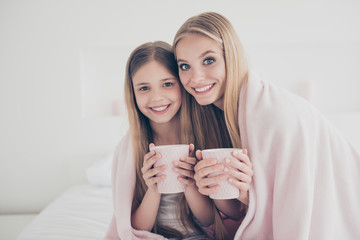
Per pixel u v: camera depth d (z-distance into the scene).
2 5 2.30
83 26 2.30
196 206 0.72
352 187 0.64
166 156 0.58
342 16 2.19
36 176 2.32
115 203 0.76
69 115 2.30
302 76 2.31
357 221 0.63
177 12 2.29
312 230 0.59
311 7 2.21
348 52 2.30
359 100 2.29
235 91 0.69
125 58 2.38
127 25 2.30
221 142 0.80
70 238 1.13
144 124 0.85
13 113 2.31
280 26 2.22
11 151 2.32
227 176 0.55
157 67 0.73
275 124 0.60
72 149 2.30
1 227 1.85
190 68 0.68
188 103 0.80
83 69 2.37
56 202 1.66
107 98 2.38
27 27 2.30
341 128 2.13
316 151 0.62
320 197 0.60
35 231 1.23
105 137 2.29
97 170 1.88
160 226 0.80
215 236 0.75
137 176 0.80
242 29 2.24
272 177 0.61
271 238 0.63
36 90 2.31
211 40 0.66
